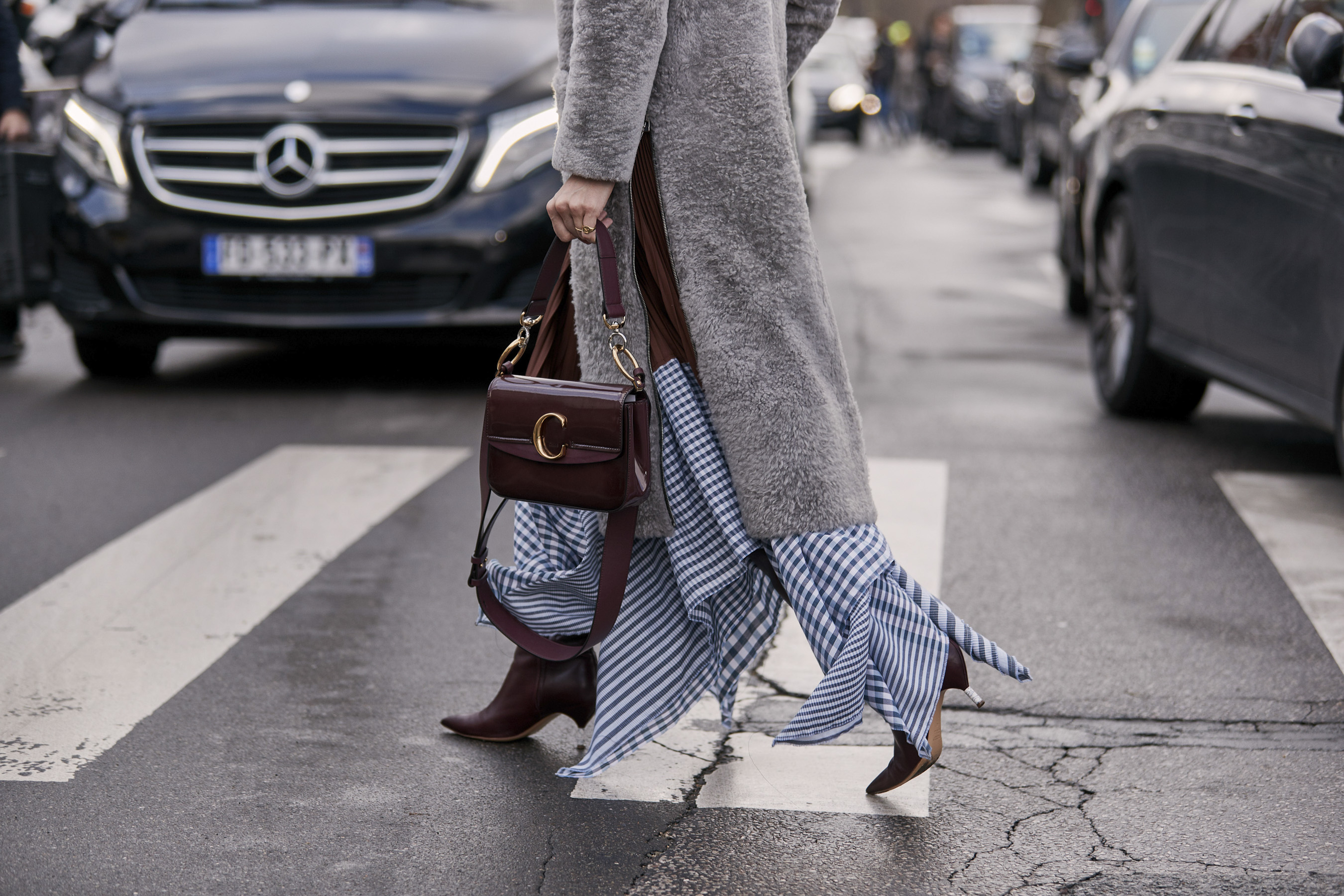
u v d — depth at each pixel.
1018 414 5.99
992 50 23.95
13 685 3.18
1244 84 5.01
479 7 6.99
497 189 5.98
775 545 2.47
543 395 2.42
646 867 2.43
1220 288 4.99
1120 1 10.51
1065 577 3.96
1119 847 2.50
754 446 2.43
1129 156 5.82
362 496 4.68
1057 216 13.65
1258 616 3.66
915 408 6.09
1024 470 5.09
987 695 3.17
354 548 4.16
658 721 2.60
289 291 6.04
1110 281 6.05
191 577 3.90
